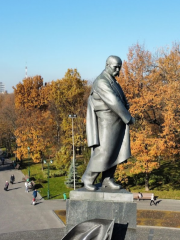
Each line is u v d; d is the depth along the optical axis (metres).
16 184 36.62
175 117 27.92
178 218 22.11
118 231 8.75
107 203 8.92
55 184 36.12
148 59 37.31
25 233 18.97
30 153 45.00
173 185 31.66
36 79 66.50
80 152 51.72
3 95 115.44
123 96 9.92
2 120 56.78
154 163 28.47
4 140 63.72
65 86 49.12
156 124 33.44
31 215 23.52
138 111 29.23
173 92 28.52
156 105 30.09
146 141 28.14
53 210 25.02
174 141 28.56
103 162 9.31
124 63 33.00
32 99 64.50
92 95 9.73
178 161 39.56
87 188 9.40
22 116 51.12
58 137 50.53
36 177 40.28
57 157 41.84
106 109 9.33
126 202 8.83
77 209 9.09
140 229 19.66
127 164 30.95
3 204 27.27
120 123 9.45
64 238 8.12
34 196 27.36
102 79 9.40
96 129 9.50
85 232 8.27
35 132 43.47
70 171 34.62
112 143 9.34
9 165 50.75
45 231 19.36
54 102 53.22
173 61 36.75
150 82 34.25
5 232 19.30
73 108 48.88
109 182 9.71
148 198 27.38
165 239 17.72
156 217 22.42
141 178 33.25
